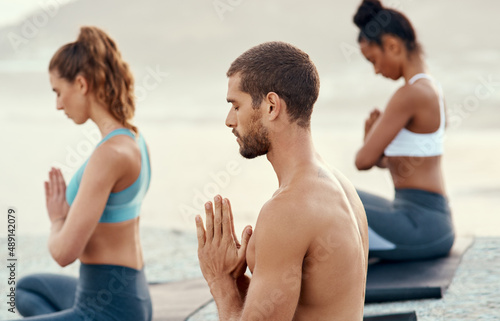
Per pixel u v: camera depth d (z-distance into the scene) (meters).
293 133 1.71
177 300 3.46
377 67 3.73
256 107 1.72
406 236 3.59
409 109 3.59
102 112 2.53
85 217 2.36
